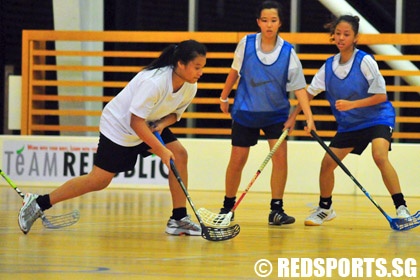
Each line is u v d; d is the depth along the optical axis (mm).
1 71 24750
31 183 21391
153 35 21625
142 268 8070
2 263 8297
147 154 10773
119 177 20953
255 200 17766
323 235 11266
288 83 12484
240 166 12977
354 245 10180
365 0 23312
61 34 21984
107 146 10414
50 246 9617
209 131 21766
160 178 20828
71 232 11055
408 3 23047
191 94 10406
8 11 24969
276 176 12664
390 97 22922
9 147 21531
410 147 19969
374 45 21500
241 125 12820
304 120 21562
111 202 16406
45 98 22234
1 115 24969
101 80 22938
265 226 12383
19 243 9844
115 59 24406
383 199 18719
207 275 7699
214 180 20844
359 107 12109
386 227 12461
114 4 24094
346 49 12188
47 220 11430
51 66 22188
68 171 21203
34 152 21406
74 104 22547
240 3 24031
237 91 12828
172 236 10781
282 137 12203
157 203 16312
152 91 9977
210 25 24141
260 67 12469
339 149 12570
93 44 23141
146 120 10414
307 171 20406
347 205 16781
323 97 23031
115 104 10391
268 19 12258
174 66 10047
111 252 9188
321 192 12680
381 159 12172
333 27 12359
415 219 11992
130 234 10930
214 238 10188
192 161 20953
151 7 24328
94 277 7523
